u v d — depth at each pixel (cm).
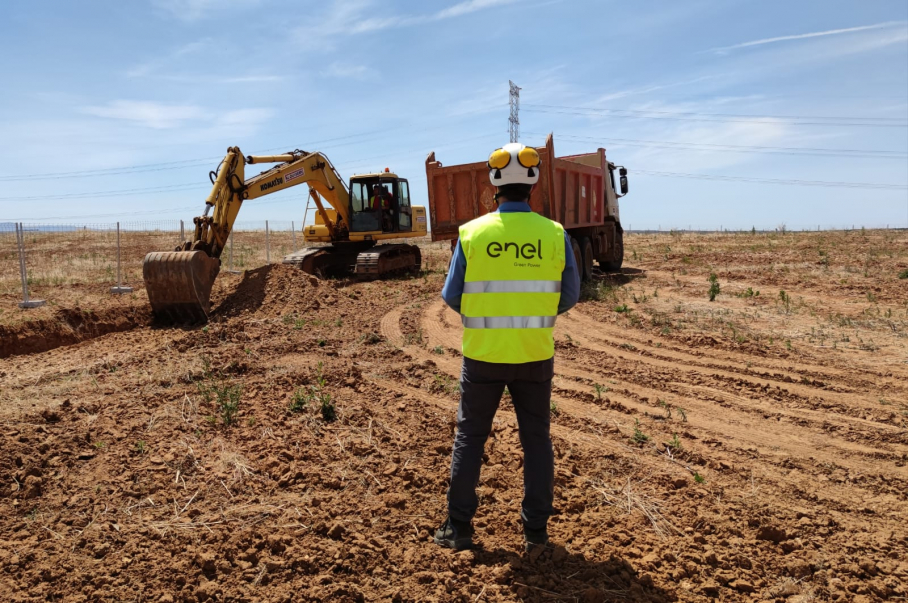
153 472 430
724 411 591
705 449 498
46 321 1012
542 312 318
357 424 529
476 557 331
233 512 377
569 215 1409
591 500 402
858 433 533
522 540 350
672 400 625
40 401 599
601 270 1845
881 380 687
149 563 324
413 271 1877
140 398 603
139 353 862
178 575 312
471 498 335
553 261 321
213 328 973
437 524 365
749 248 2259
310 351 825
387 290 1430
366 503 388
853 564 333
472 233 322
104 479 420
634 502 401
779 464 470
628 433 527
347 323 1034
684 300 1223
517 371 319
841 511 397
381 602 294
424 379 687
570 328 988
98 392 636
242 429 516
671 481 431
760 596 307
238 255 2459
